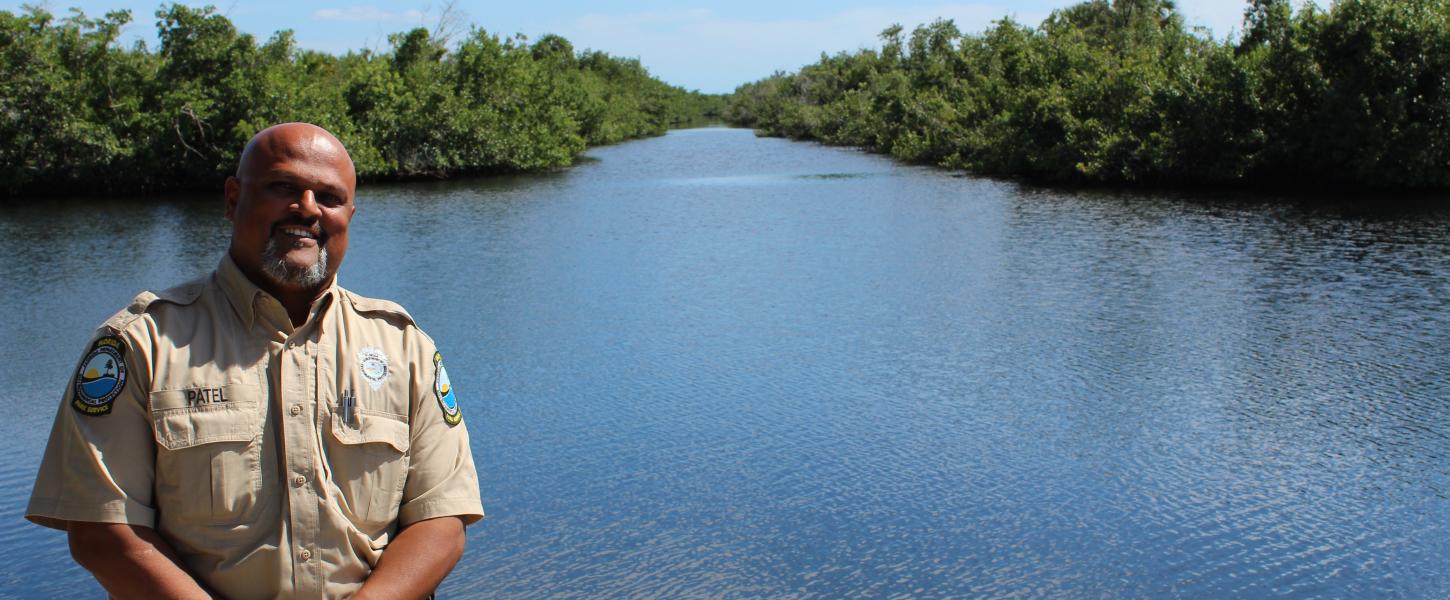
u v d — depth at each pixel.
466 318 12.18
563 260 16.66
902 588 5.53
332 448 2.07
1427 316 11.59
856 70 80.06
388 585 2.07
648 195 28.58
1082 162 31.31
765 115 93.50
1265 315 11.78
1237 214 21.97
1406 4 26.55
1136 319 11.70
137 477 1.96
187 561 2.01
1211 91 29.34
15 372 10.06
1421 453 7.38
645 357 10.21
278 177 2.05
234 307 2.07
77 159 31.38
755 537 6.14
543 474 7.14
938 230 19.86
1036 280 14.22
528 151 39.62
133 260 17.81
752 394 8.92
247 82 32.78
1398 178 26.39
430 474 2.21
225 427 1.99
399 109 37.84
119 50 32.97
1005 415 8.34
